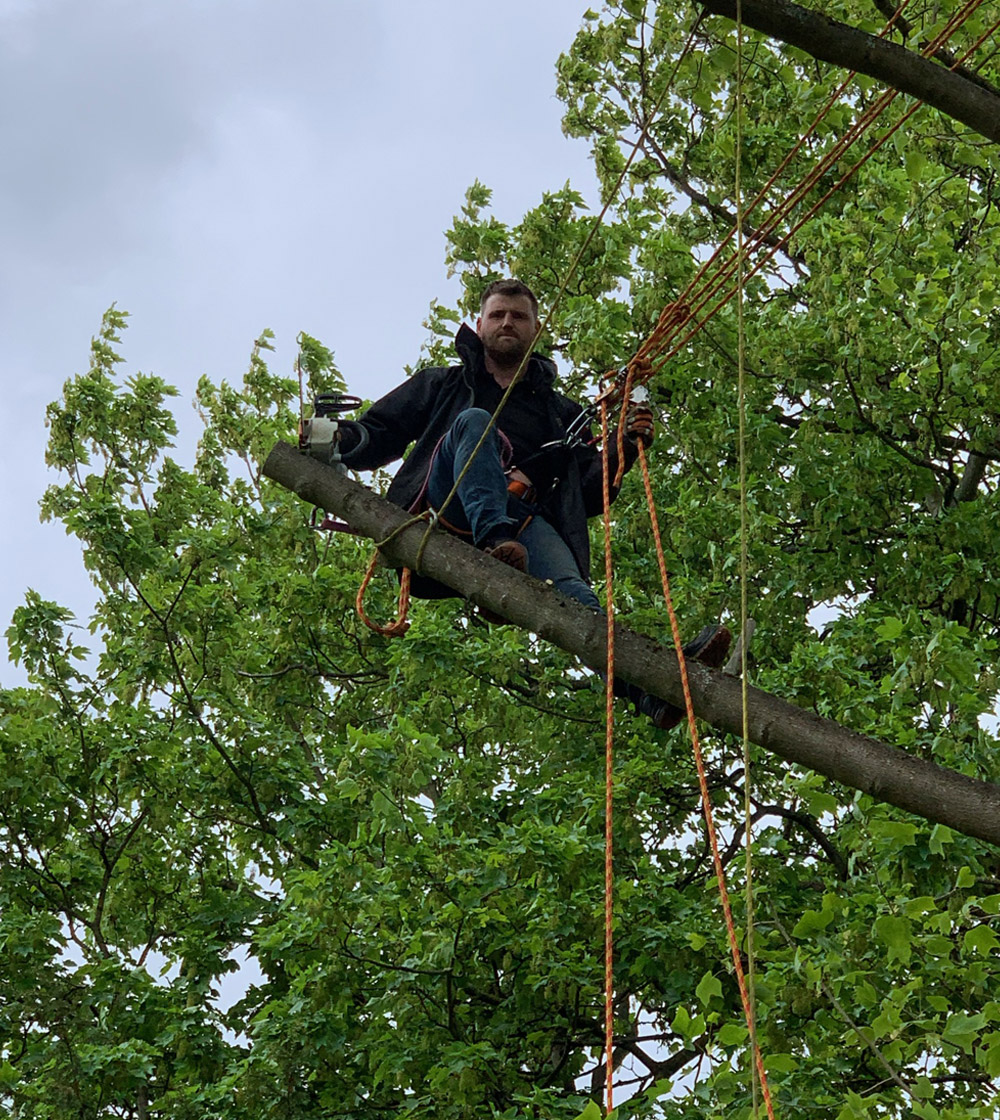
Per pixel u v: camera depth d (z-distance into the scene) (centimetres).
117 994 1248
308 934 1066
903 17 698
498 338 625
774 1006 835
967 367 1148
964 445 1260
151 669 1385
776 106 1357
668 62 1526
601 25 1546
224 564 1421
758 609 1257
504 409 624
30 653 1420
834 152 526
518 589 531
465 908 1046
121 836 1396
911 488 1322
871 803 830
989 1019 652
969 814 442
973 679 883
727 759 1269
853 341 1227
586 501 626
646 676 493
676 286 1338
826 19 489
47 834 1358
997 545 1248
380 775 1035
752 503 1322
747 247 549
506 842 1062
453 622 1397
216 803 1358
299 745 1422
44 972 1218
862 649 1202
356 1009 1156
